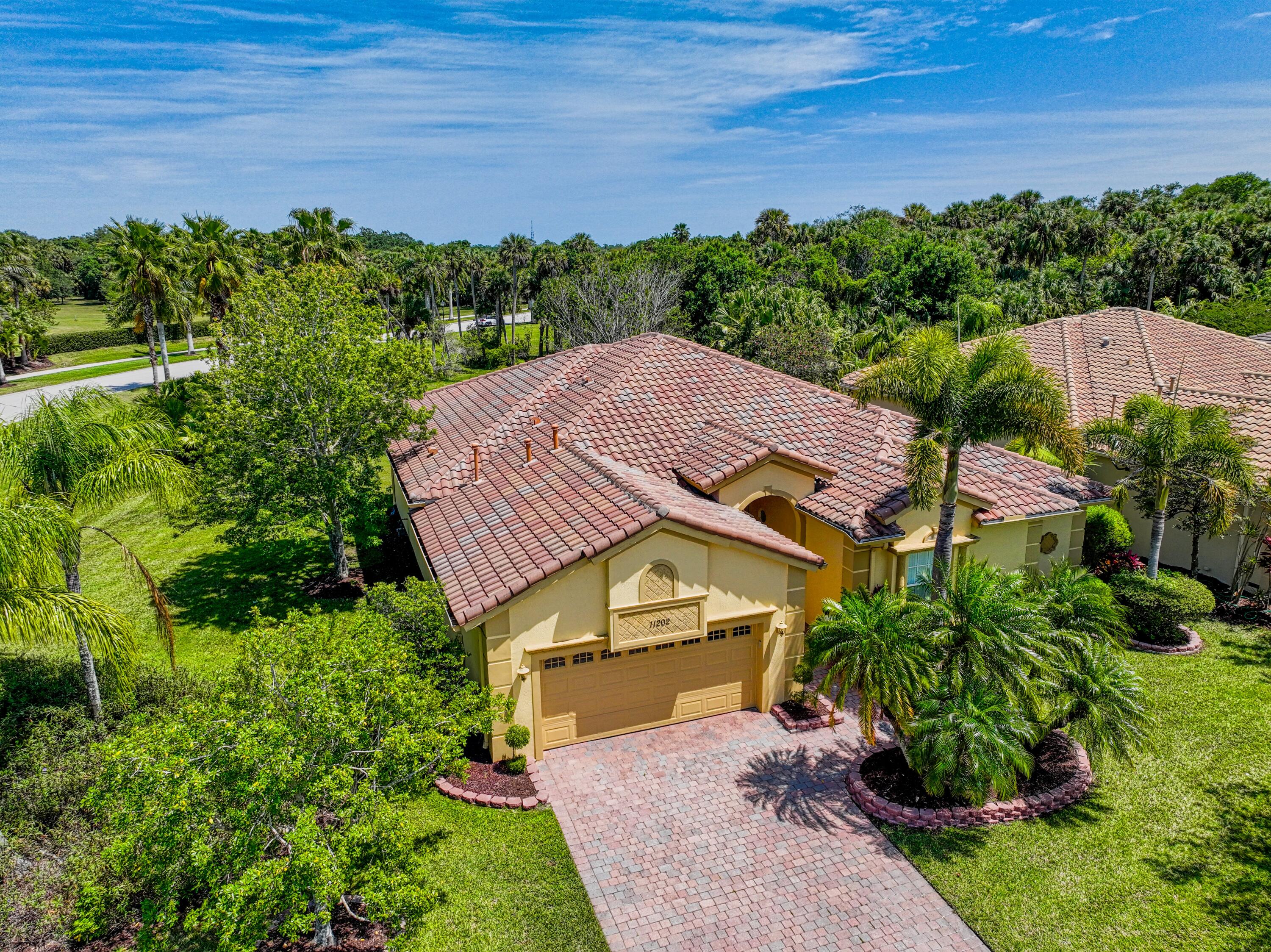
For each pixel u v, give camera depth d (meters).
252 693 10.55
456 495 20.44
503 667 14.64
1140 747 13.72
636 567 14.98
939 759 12.97
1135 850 12.87
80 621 13.49
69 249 124.81
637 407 22.70
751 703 17.27
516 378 29.17
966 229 103.19
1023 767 12.76
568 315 62.16
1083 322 34.84
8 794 12.55
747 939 11.34
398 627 14.55
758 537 16.08
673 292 65.44
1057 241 74.94
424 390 23.77
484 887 12.20
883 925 11.59
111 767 9.56
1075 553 21.14
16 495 13.36
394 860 9.88
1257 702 16.89
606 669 15.81
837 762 15.40
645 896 12.10
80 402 15.28
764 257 86.50
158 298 47.84
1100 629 15.25
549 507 17.39
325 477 21.88
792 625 16.92
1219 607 21.50
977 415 16.25
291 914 9.12
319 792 9.84
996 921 11.55
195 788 8.87
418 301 73.56
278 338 21.66
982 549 19.44
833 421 22.70
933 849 13.02
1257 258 62.44
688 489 19.48
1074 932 11.33
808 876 12.50
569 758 15.51
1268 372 29.16
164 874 9.26
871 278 69.50
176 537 28.48
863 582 18.41
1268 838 12.98
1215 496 19.56
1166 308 55.22
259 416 21.64
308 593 23.75
